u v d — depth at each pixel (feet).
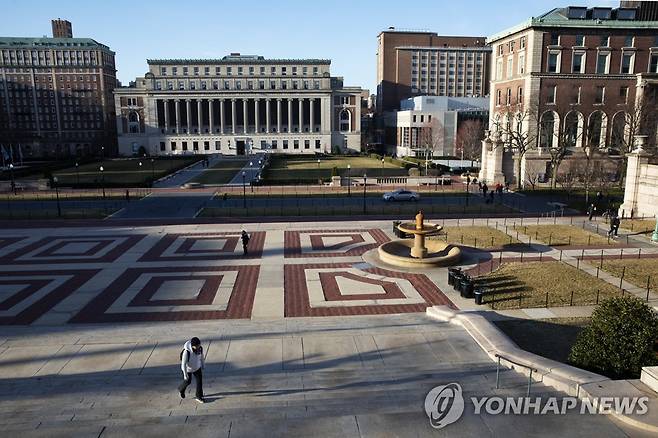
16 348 68.90
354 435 42.75
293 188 263.29
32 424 45.65
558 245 133.49
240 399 52.01
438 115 472.03
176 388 55.21
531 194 233.35
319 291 98.37
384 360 63.36
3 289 99.66
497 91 308.40
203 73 568.82
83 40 580.30
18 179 281.33
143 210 196.85
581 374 53.01
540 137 270.46
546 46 264.52
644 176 167.63
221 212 188.55
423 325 76.54
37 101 577.02
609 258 119.03
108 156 554.05
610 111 271.90
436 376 57.26
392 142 558.15
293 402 50.96
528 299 90.33
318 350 66.95
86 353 66.85
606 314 57.11
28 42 574.15
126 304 91.40
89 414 48.57
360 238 144.05
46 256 124.88
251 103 610.24
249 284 102.78
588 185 225.35
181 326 78.54
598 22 263.70
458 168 343.46
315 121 620.08
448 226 159.43
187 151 568.41
